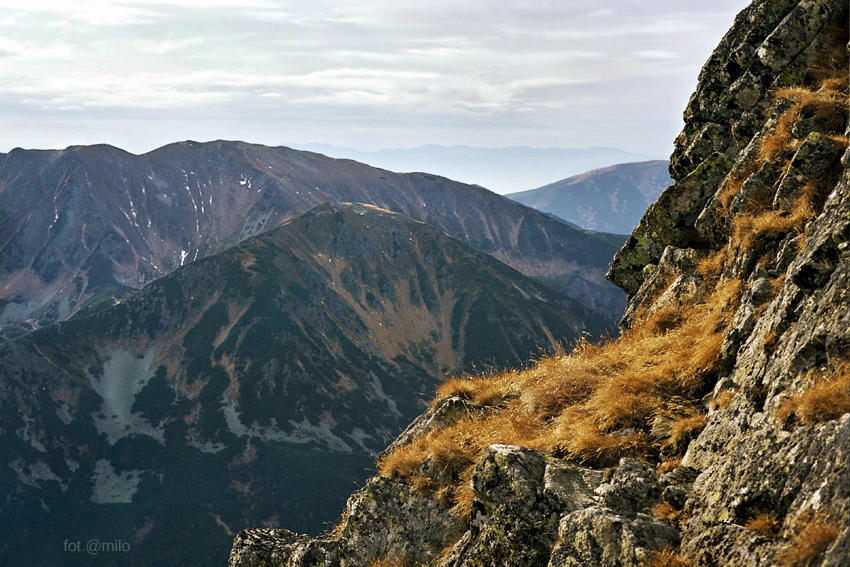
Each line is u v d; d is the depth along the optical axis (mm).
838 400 7516
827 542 6371
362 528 14242
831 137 11852
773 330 9594
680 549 8352
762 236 12023
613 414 11750
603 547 8828
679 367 12055
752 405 9234
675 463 10109
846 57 14430
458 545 11742
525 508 10539
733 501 8039
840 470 6816
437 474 14242
